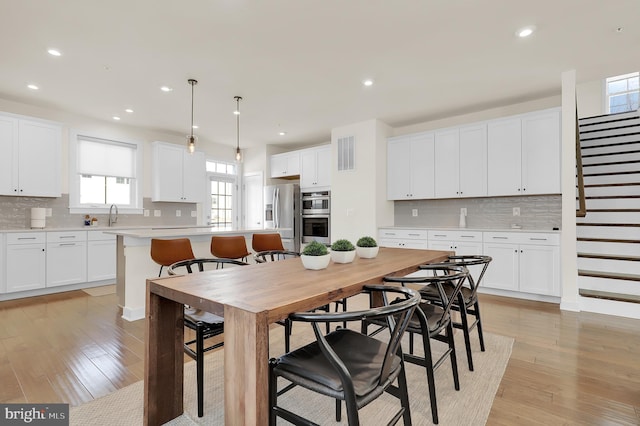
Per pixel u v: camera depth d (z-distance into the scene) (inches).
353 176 204.7
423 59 123.0
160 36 106.0
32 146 167.5
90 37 106.2
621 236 147.4
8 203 169.3
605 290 136.1
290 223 239.3
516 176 160.2
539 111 154.4
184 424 64.9
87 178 198.5
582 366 86.8
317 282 60.9
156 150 218.4
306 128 216.8
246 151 282.5
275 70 131.1
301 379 47.2
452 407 69.4
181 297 54.3
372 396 44.4
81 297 157.8
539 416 66.1
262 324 43.0
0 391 75.4
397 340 46.8
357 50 116.0
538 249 147.3
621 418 65.4
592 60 124.4
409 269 79.5
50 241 164.4
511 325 118.0
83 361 90.2
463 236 168.2
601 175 179.6
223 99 163.3
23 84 144.6
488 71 133.5
